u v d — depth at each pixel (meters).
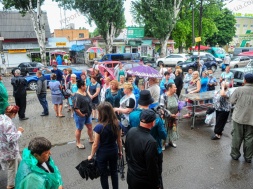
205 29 35.09
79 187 3.99
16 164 3.80
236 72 12.48
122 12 26.59
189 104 7.11
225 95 5.53
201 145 5.62
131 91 4.73
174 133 5.39
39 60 28.36
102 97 6.95
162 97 5.16
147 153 2.49
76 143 5.64
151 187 2.66
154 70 7.67
